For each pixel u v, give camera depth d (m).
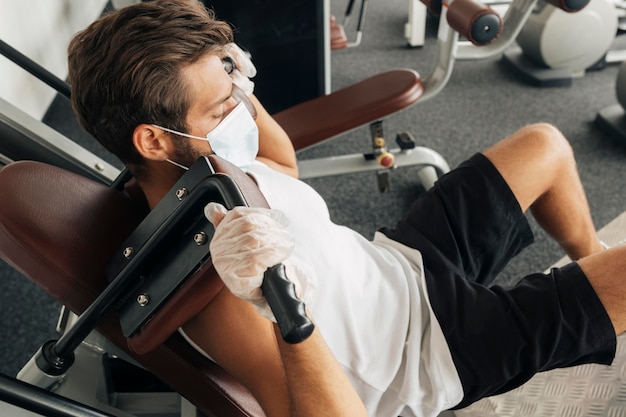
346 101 1.93
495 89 2.90
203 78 0.90
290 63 2.56
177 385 0.97
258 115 1.32
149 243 0.81
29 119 1.29
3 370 1.70
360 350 1.02
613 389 1.22
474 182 1.25
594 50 2.81
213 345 0.89
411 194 2.32
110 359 1.26
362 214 2.24
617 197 2.21
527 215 2.17
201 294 0.83
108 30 0.87
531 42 2.85
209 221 0.81
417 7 3.19
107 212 1.00
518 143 1.28
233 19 2.44
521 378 1.08
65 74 3.11
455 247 1.21
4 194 0.91
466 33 1.62
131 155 0.95
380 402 1.07
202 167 0.83
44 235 0.90
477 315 1.08
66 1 3.12
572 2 1.58
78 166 1.32
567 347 1.05
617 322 1.06
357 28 3.26
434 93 2.02
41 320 1.85
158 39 0.86
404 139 2.17
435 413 1.08
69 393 1.06
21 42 2.57
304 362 0.80
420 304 1.10
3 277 2.01
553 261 1.99
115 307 0.90
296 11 2.44
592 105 2.72
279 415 0.87
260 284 0.69
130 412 1.21
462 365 1.06
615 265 1.07
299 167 2.18
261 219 0.71
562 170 1.31
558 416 1.25
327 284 1.01
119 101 0.88
